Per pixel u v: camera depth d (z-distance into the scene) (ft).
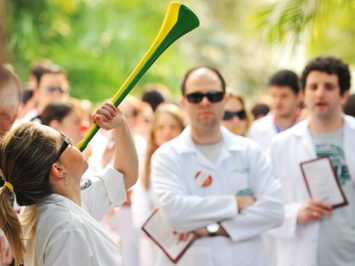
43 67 49.60
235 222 33.55
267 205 33.94
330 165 36.94
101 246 22.66
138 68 24.64
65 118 36.63
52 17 86.74
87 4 91.45
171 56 96.07
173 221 33.47
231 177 34.35
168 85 91.30
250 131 47.32
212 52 127.95
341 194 36.76
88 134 24.47
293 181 37.86
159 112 40.93
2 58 13.56
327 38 90.33
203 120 34.30
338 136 37.55
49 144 22.63
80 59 84.64
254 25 45.83
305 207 36.86
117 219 45.32
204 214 33.45
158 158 34.68
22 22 82.53
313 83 37.42
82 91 83.76
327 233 36.73
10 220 22.43
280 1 43.96
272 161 38.45
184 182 34.35
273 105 47.47
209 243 33.47
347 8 46.39
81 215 22.72
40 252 22.25
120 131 25.13
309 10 43.55
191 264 33.50
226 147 34.65
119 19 92.32
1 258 26.68
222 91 34.63
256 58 124.57
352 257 36.68
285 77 47.11
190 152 34.53
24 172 22.35
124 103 49.57
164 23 24.72
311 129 38.06
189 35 128.57
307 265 36.88
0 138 26.45
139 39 91.56
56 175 22.72
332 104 37.19
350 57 93.40
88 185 25.30
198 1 130.41
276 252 39.83
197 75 34.60
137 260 45.62
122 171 25.80
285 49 44.88
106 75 84.74
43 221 22.33
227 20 130.93
